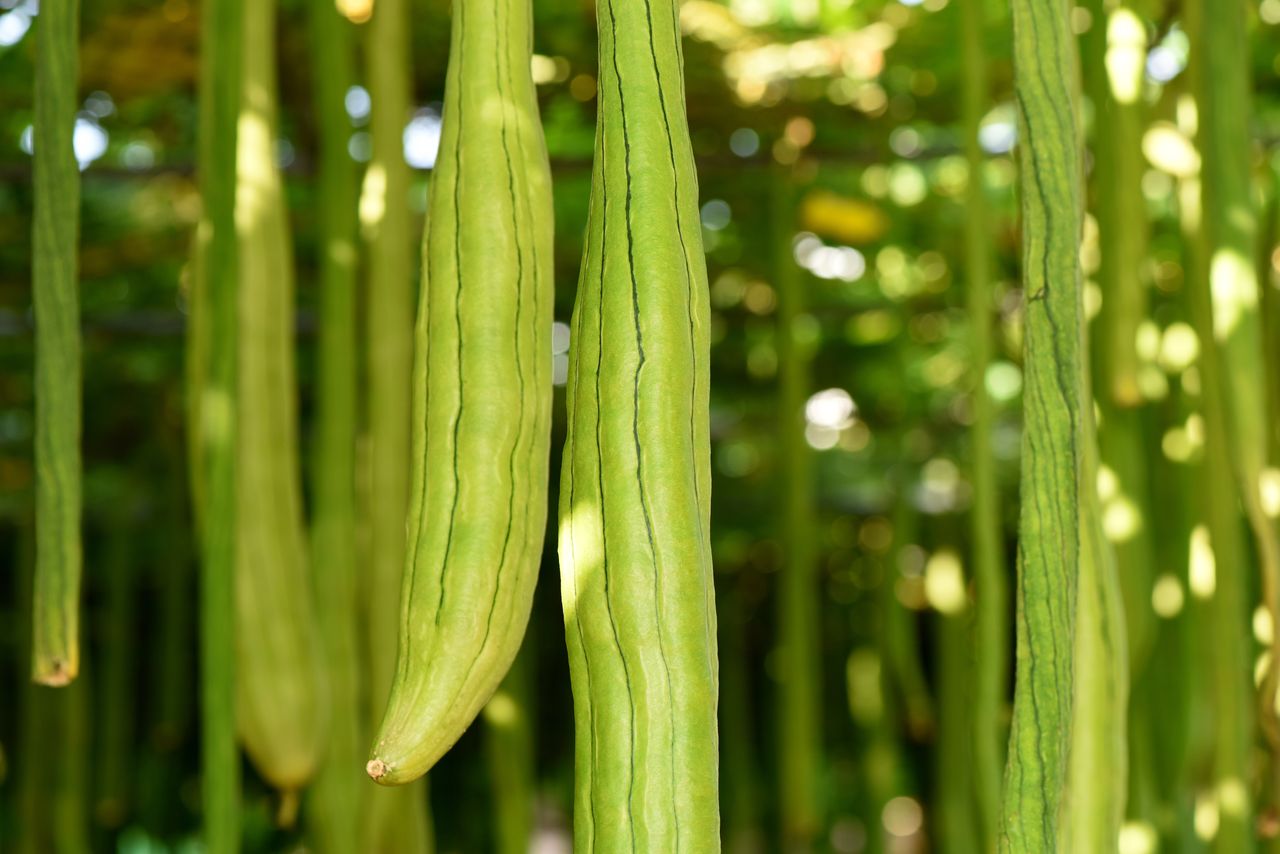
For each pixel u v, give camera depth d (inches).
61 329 62.3
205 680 68.2
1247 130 67.7
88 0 117.5
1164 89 81.3
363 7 88.1
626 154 52.8
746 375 193.6
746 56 130.3
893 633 175.0
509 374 54.9
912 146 149.0
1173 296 135.8
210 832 67.9
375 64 73.7
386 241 73.6
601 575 51.8
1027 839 55.6
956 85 134.1
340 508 78.3
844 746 240.4
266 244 72.2
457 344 54.9
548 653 212.8
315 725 71.5
